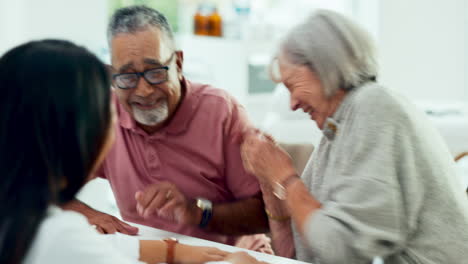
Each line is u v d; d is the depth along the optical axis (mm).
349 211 1147
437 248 1165
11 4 2990
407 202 1158
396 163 1161
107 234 1394
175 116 1604
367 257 1132
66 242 767
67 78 785
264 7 4348
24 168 772
